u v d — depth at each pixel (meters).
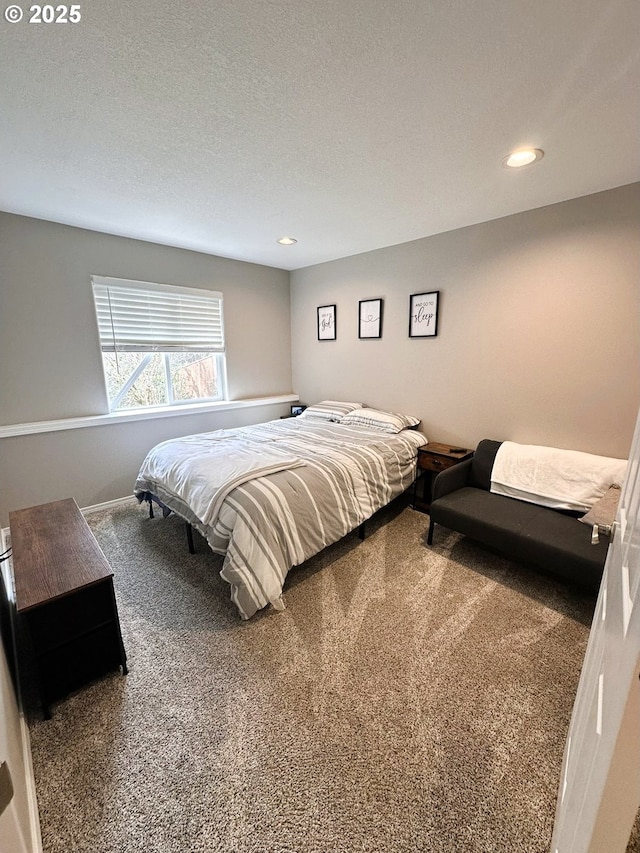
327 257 3.80
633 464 0.88
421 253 3.15
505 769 1.18
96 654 1.46
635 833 1.04
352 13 1.04
